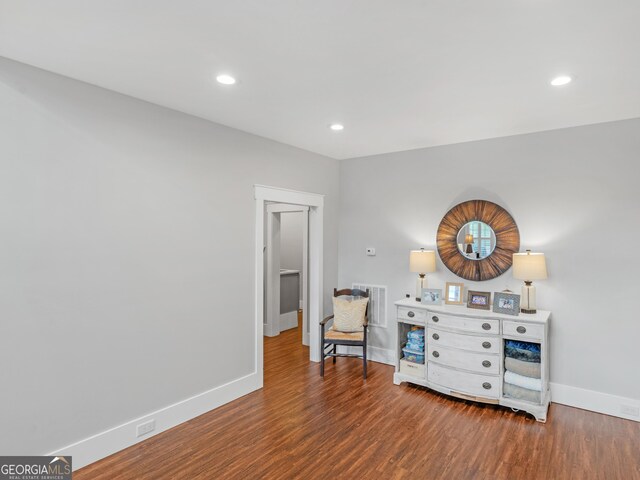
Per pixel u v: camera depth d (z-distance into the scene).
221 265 3.43
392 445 2.76
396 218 4.57
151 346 2.90
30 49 2.08
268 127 3.54
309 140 4.00
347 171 5.00
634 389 3.18
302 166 4.39
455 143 4.11
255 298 3.77
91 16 1.76
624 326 3.23
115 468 2.48
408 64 2.25
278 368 4.43
